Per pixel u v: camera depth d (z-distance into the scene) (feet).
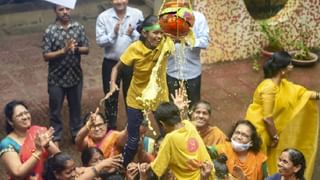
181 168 15.93
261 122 20.11
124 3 24.47
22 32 37.63
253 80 31.71
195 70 24.27
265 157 19.02
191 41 17.92
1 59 33.53
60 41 23.84
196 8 31.76
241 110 28.63
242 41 33.68
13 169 17.01
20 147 17.74
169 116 16.07
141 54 20.29
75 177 16.80
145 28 19.85
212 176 15.98
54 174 16.81
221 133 19.75
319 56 34.65
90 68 32.50
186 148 15.76
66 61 24.04
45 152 17.62
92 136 19.74
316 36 35.35
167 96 20.38
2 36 36.96
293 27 34.63
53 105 24.63
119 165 17.57
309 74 32.42
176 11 17.13
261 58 34.06
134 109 20.61
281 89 20.33
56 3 23.39
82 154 18.35
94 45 35.45
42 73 31.94
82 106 28.37
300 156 17.51
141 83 20.57
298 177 17.78
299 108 20.34
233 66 33.22
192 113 19.53
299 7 34.40
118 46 24.56
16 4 39.58
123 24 24.68
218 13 32.45
